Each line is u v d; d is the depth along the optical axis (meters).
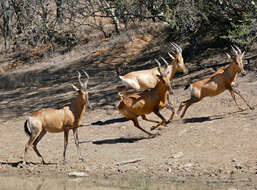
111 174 38.34
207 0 73.56
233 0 71.00
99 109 68.00
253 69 69.00
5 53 139.12
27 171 41.78
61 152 48.28
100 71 96.62
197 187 31.94
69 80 94.81
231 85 52.50
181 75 77.25
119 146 48.16
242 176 34.00
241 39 64.69
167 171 37.44
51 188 34.94
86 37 128.25
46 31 134.12
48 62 115.69
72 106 43.09
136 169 39.00
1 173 41.44
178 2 73.19
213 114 55.44
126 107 48.41
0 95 91.50
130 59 100.06
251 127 47.28
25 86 97.81
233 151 41.09
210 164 38.06
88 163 42.69
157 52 98.12
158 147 45.78
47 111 42.50
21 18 147.75
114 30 128.38
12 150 51.59
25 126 42.50
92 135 54.84
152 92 48.22
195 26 78.62
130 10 81.94
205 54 85.19
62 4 123.38
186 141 46.16
